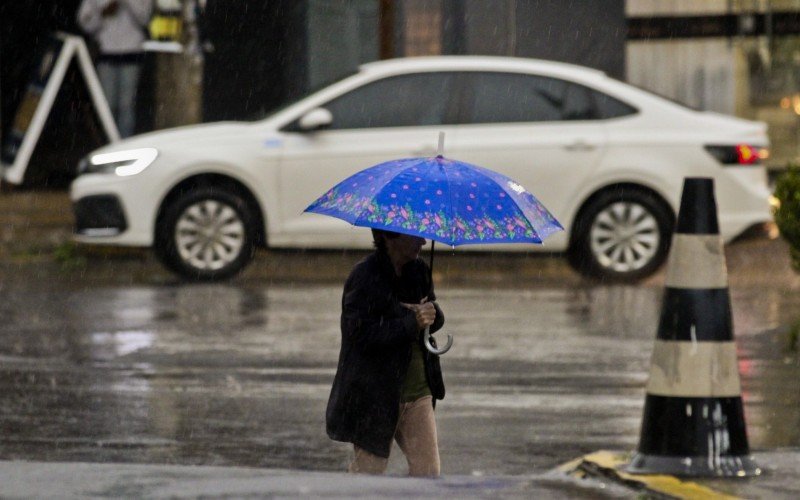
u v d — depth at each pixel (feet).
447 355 91.97
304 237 130.41
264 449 67.92
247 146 129.90
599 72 133.18
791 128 187.01
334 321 105.60
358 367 52.90
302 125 130.00
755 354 92.02
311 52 184.75
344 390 53.06
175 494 49.08
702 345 54.49
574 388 81.87
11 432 70.90
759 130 132.67
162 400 78.38
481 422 73.36
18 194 169.48
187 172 129.39
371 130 130.72
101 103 167.32
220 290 123.03
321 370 86.84
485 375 85.56
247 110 184.96
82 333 99.76
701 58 185.98
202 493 49.26
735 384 54.85
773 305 113.80
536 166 129.90
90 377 84.53
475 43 180.14
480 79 131.23
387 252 53.11
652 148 130.41
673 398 54.60
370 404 52.70
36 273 133.28
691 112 132.36
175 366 87.92
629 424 72.95
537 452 67.36
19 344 95.30
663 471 54.29
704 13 185.37
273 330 101.30
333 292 122.11
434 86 131.03
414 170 52.06
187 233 130.31
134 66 169.89
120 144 131.64
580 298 118.93
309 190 130.21
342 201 52.29
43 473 52.47
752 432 70.18
